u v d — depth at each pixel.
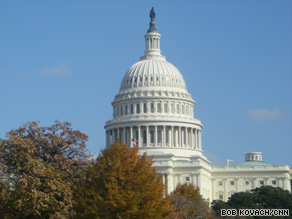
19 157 183.00
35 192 175.12
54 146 189.50
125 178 173.50
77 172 189.38
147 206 170.12
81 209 171.00
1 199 180.75
